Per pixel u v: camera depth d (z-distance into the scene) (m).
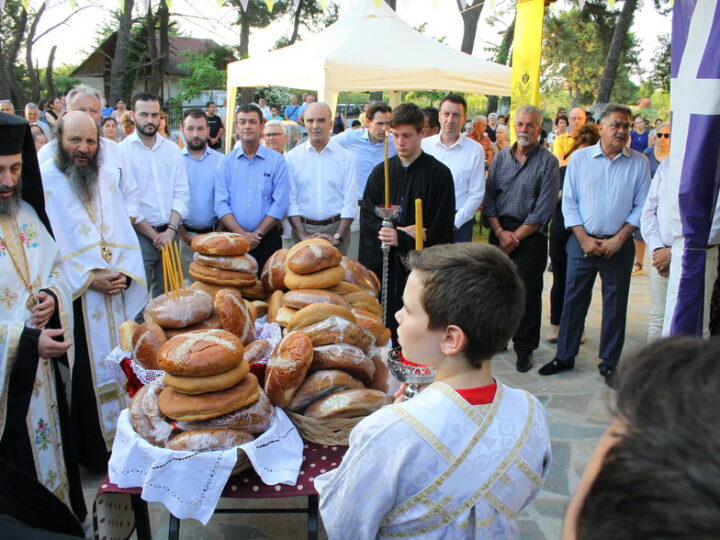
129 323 2.47
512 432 1.25
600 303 6.27
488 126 12.29
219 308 2.32
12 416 2.26
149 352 2.22
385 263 3.63
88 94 3.88
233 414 1.90
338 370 2.13
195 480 1.80
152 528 2.74
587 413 3.87
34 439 2.42
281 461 1.94
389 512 1.27
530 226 4.37
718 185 2.49
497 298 1.23
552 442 3.50
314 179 4.93
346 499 1.25
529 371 4.56
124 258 3.17
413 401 1.27
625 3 18.86
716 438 0.44
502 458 1.23
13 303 2.36
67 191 3.03
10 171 2.32
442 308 1.23
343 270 2.67
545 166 4.38
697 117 2.44
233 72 8.52
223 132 14.17
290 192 4.94
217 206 4.73
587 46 34.84
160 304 2.33
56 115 12.76
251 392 1.94
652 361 0.54
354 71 6.82
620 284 4.18
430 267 1.28
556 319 5.16
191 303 2.32
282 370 2.02
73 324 2.96
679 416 0.47
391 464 1.21
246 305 2.51
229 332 2.08
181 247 4.94
